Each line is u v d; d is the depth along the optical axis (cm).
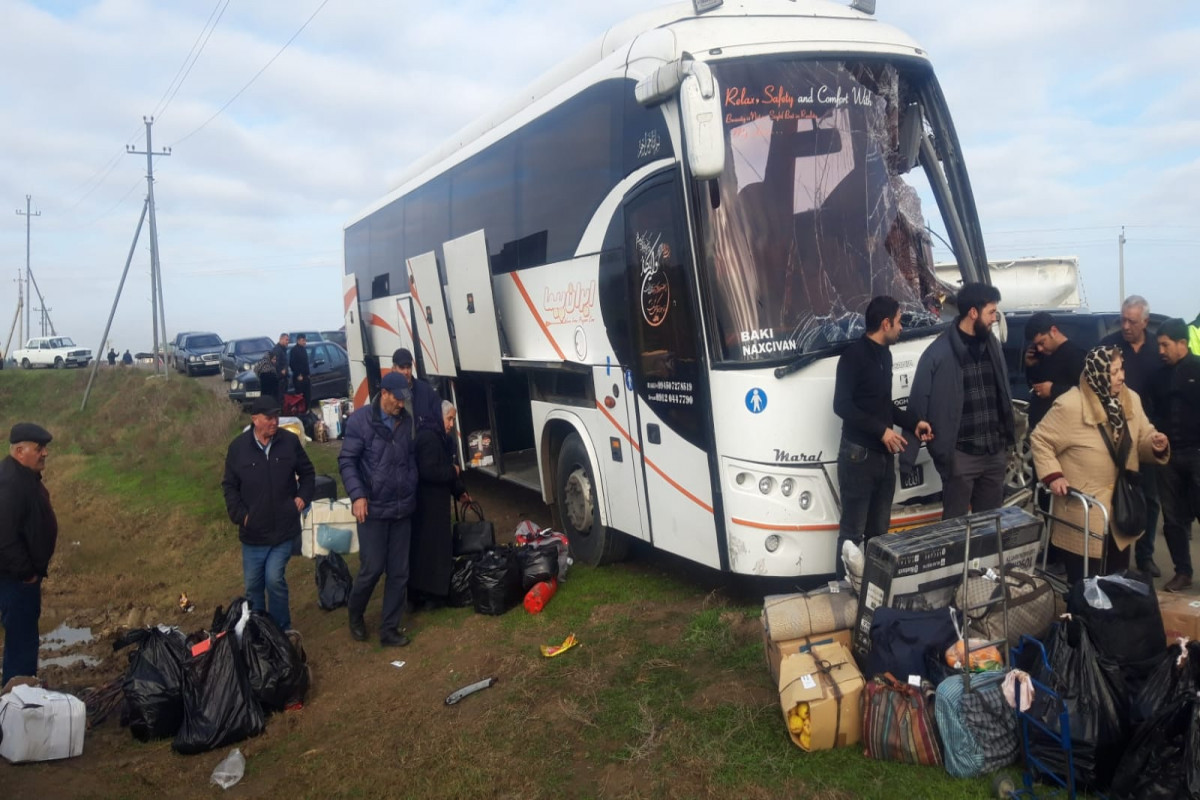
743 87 593
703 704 505
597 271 712
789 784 412
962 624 444
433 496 734
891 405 546
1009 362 1027
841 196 608
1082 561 537
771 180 591
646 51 639
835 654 457
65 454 2141
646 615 661
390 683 625
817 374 570
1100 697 376
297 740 566
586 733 500
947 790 390
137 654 607
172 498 1437
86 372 3344
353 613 709
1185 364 609
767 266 580
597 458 747
